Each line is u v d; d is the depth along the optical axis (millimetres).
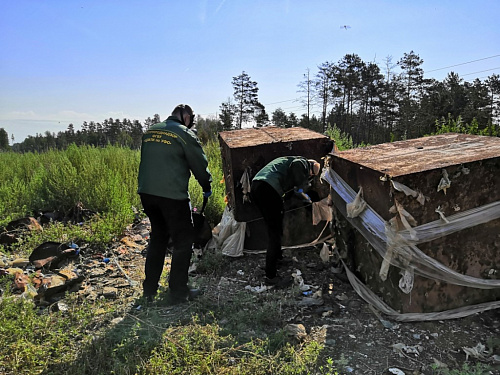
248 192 4797
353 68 49500
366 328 3389
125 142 12742
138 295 4027
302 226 5211
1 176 8875
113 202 6789
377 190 3520
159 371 2725
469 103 38594
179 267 3750
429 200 3301
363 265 3998
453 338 3223
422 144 4273
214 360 2865
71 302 3824
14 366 2707
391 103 48562
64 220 6668
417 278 3391
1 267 4508
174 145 3650
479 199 3434
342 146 9617
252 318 3502
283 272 4602
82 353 2918
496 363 2881
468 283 3500
